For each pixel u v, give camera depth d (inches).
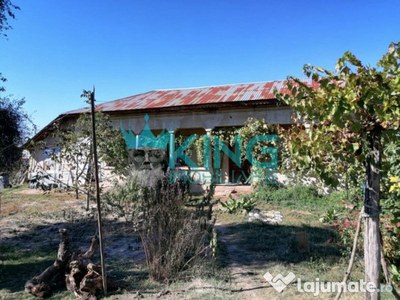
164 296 145.4
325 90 91.4
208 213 206.1
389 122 93.7
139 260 196.4
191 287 154.9
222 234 255.6
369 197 101.9
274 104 422.9
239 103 430.3
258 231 259.9
